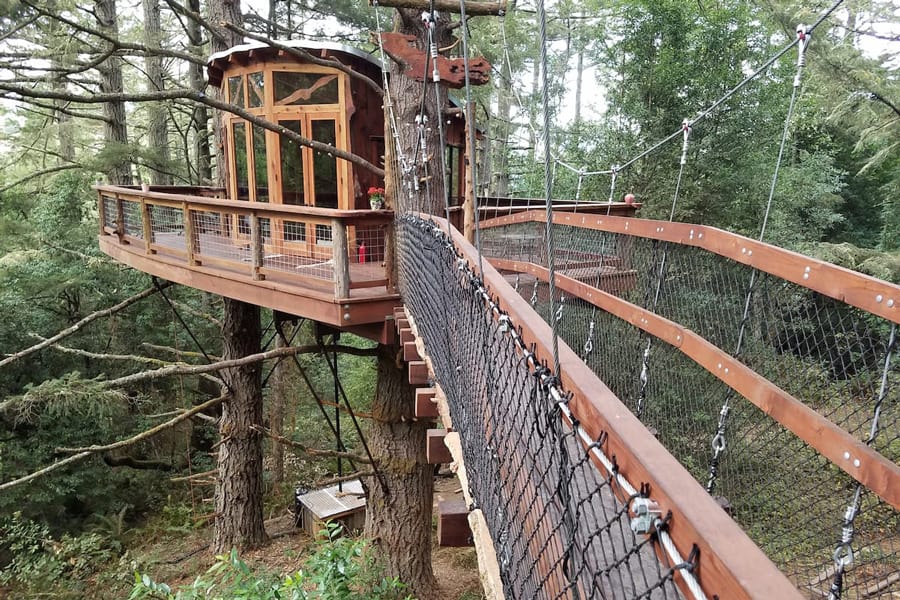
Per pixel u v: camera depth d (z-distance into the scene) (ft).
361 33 40.19
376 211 13.33
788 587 1.50
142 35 35.83
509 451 4.34
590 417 2.75
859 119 24.68
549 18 34.96
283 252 19.95
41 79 18.39
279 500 31.12
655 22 27.20
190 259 16.90
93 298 32.37
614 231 10.82
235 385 23.16
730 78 26.66
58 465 19.92
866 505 6.33
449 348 7.02
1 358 28.43
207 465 34.30
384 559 18.85
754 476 7.90
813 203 30.48
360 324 13.61
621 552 3.04
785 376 6.78
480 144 25.73
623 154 29.04
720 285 8.25
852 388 6.08
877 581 6.04
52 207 33.42
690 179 27.61
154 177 34.68
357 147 19.83
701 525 1.80
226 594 10.96
